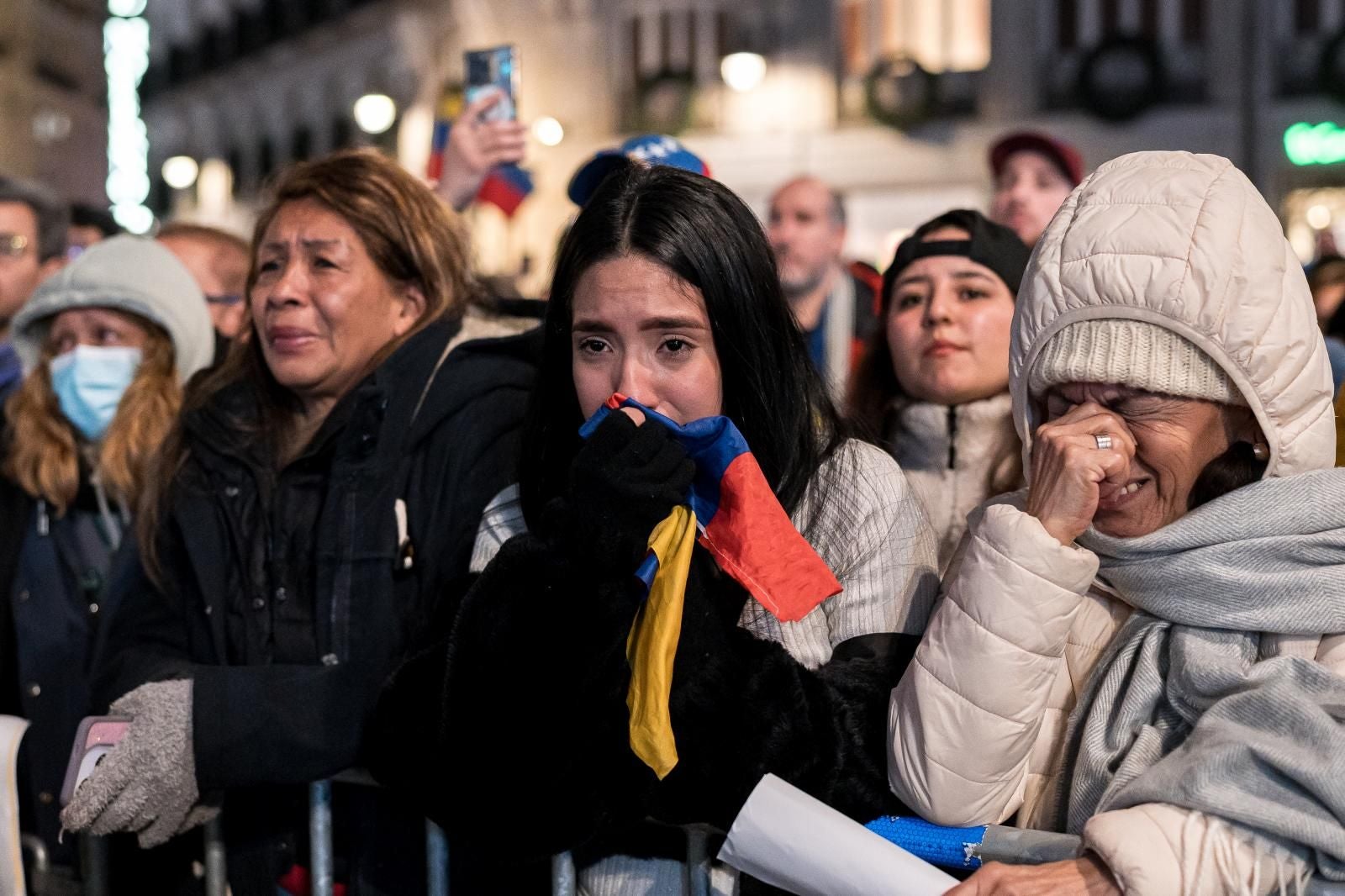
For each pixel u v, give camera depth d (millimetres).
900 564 1785
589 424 1683
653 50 14898
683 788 1656
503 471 2139
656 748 1562
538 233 14508
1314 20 12523
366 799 2131
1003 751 1561
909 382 2631
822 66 14398
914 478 2596
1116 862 1436
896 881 1499
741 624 1771
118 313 2885
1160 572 1607
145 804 1993
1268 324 1540
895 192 14078
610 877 1834
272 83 18672
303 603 2203
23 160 13258
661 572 1613
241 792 2230
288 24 18281
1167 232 1558
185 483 2320
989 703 1545
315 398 2373
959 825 1606
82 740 2051
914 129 13961
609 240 1725
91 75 14320
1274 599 1553
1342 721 1482
